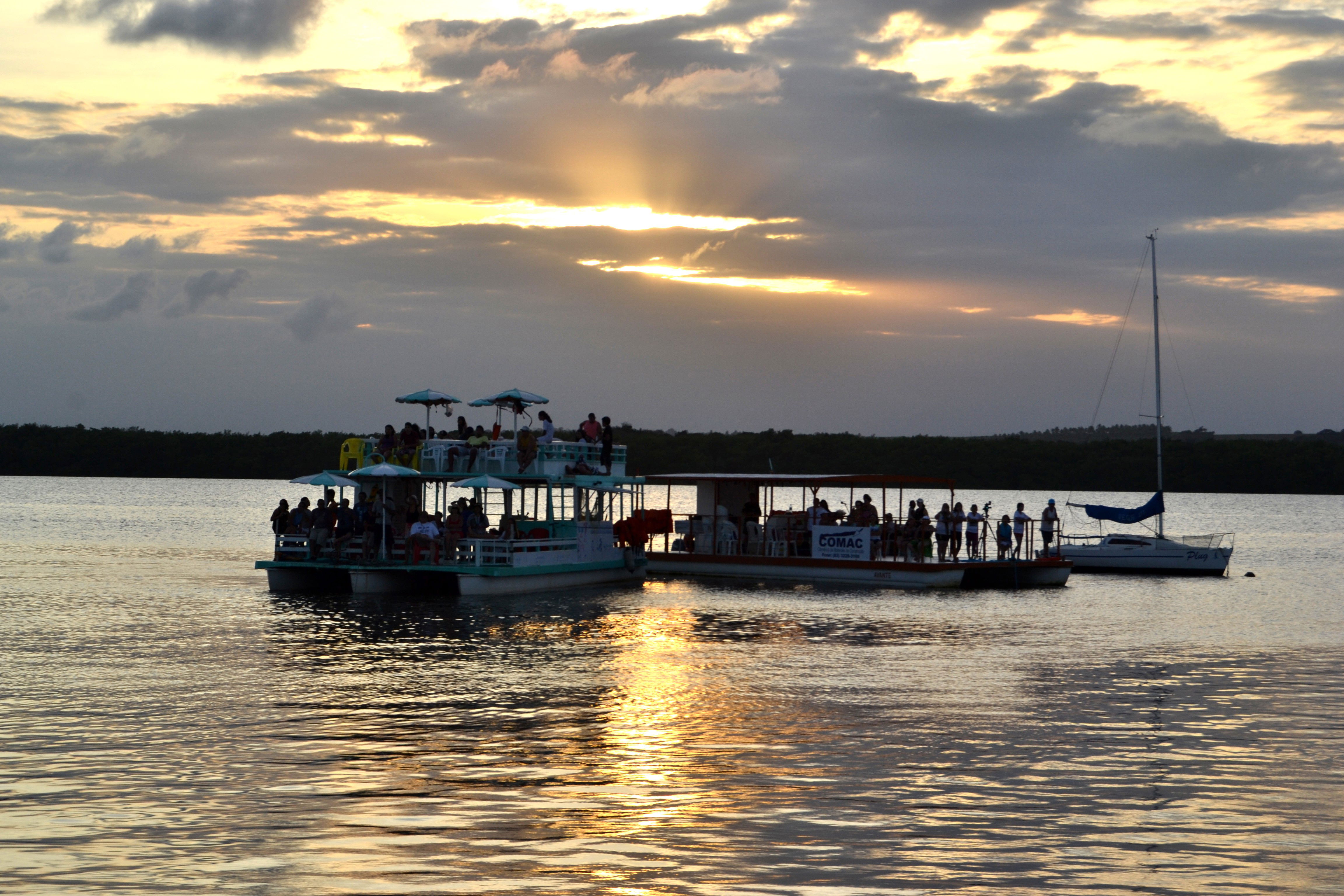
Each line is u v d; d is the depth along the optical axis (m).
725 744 18.42
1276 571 63.22
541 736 18.77
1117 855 13.28
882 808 15.01
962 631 33.34
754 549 49.38
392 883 12.11
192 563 58.53
